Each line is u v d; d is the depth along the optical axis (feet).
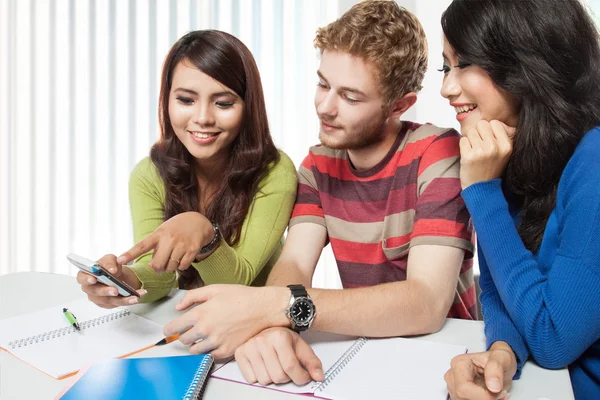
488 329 2.78
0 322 3.08
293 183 4.25
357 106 3.53
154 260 3.11
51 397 2.30
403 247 3.83
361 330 2.81
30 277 4.05
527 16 2.81
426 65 3.91
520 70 2.85
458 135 3.76
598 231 2.53
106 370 2.41
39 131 9.07
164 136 4.43
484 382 2.28
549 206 2.92
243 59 4.10
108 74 8.89
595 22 2.99
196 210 4.49
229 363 2.61
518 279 2.70
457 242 3.26
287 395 2.30
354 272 4.05
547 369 2.62
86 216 9.12
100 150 9.02
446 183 3.44
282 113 8.61
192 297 2.81
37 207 9.18
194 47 3.98
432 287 3.09
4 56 8.98
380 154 3.90
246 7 8.53
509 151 2.87
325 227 4.15
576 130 2.87
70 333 2.93
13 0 8.88
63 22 8.88
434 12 7.65
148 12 8.72
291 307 2.71
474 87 2.97
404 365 2.54
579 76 2.90
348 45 3.43
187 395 2.19
